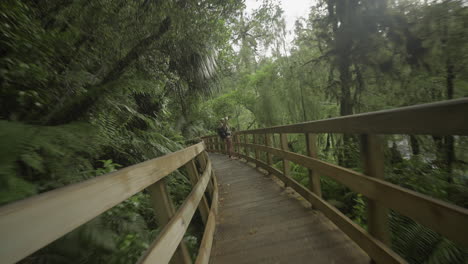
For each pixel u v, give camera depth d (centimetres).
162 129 593
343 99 550
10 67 171
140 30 297
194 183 228
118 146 312
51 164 145
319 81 680
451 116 91
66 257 138
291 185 367
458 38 311
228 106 1645
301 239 220
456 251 196
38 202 51
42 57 200
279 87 1011
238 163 796
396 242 233
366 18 443
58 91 220
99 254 145
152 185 126
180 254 138
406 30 377
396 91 432
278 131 404
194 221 417
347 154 458
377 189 146
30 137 127
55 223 54
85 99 203
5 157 109
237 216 303
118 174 83
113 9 256
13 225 44
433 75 358
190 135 1044
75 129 165
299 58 791
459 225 93
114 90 231
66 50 229
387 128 130
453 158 284
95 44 267
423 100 386
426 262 206
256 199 369
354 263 172
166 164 141
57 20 236
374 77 471
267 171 561
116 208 200
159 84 461
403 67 411
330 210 228
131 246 167
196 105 745
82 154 191
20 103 178
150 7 288
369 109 491
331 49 558
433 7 336
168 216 124
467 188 226
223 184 521
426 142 327
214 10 395
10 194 102
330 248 197
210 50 496
